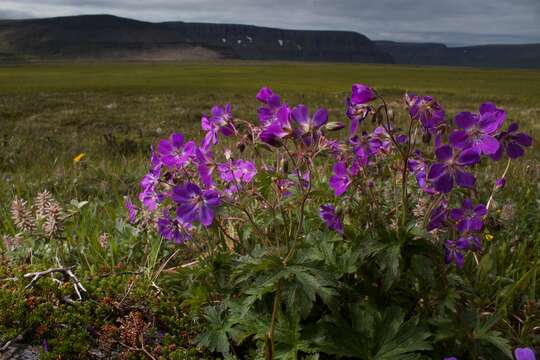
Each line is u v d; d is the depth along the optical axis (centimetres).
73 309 296
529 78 11056
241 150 286
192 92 4297
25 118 2181
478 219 263
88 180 745
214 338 264
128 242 401
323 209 268
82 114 2341
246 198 289
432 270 257
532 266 376
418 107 251
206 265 296
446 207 279
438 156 230
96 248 397
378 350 240
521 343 290
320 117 255
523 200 545
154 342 284
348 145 273
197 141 1452
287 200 283
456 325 248
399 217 285
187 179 293
